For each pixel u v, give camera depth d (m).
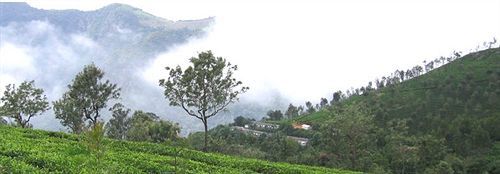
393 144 123.81
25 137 34.72
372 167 96.69
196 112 72.31
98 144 15.53
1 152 22.92
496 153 147.75
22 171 18.84
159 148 39.50
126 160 27.72
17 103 84.44
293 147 120.81
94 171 20.16
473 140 156.00
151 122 93.69
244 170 34.28
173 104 66.50
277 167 38.41
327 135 101.12
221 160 37.94
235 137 161.75
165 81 65.81
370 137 107.75
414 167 117.38
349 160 98.62
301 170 39.44
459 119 175.62
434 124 177.88
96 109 80.31
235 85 67.56
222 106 68.12
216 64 65.38
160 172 25.67
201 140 93.44
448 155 128.88
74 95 77.88
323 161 103.94
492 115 179.00
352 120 97.62
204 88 65.56
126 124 112.25
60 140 36.34
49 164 21.70
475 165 133.75
